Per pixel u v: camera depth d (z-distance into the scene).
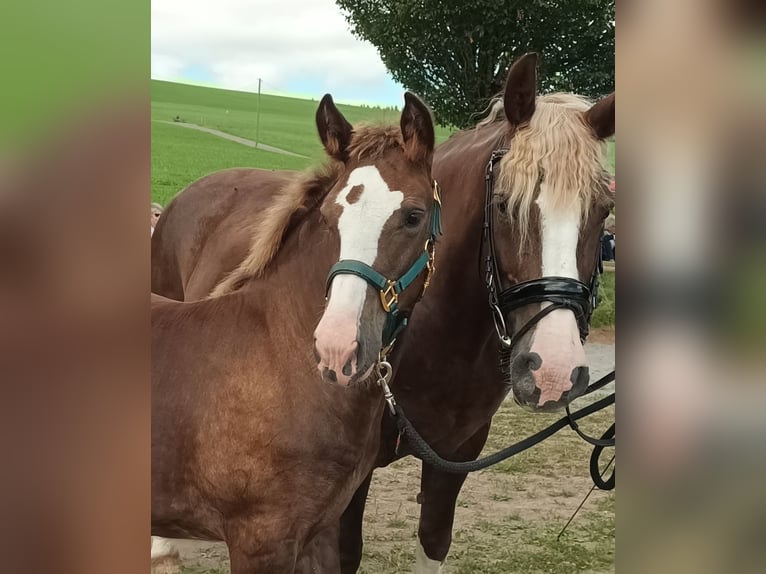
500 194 1.97
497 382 2.37
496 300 2.04
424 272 1.90
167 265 3.69
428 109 1.81
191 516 1.93
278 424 1.81
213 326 1.96
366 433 1.91
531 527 3.54
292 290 1.89
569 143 1.90
